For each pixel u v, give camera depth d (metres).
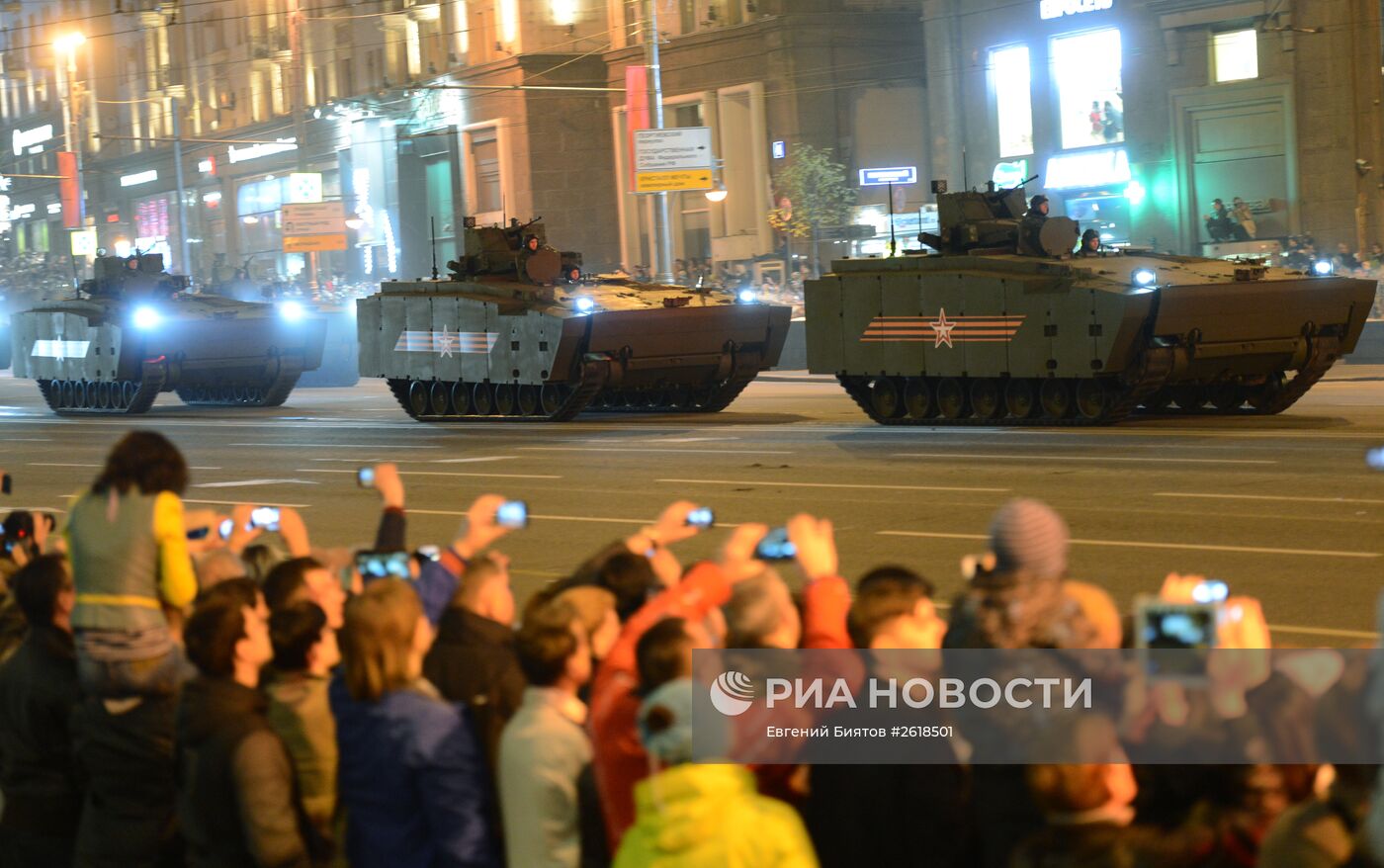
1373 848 7.18
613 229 111.19
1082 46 86.88
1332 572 22.16
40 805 12.50
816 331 52.94
